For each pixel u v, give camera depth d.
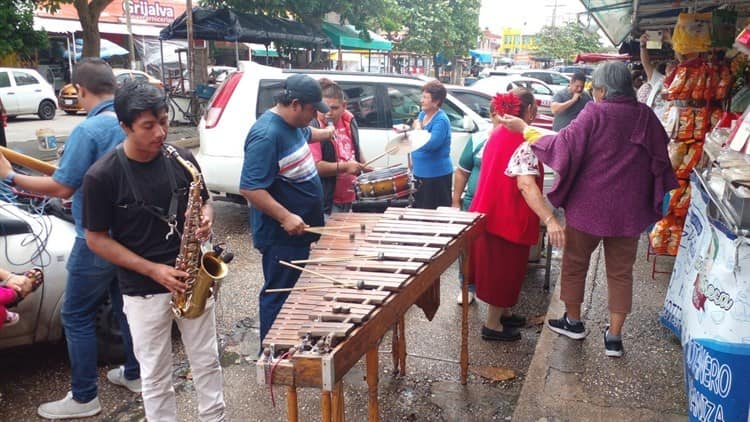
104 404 3.33
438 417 3.21
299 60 16.95
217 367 2.73
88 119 2.89
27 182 2.81
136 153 2.40
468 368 3.71
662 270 4.82
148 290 2.50
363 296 2.24
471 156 4.51
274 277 3.38
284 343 1.96
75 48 23.09
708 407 2.48
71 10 23.58
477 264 3.85
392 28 18.78
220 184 6.39
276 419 3.19
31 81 17.67
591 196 3.24
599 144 3.19
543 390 3.12
